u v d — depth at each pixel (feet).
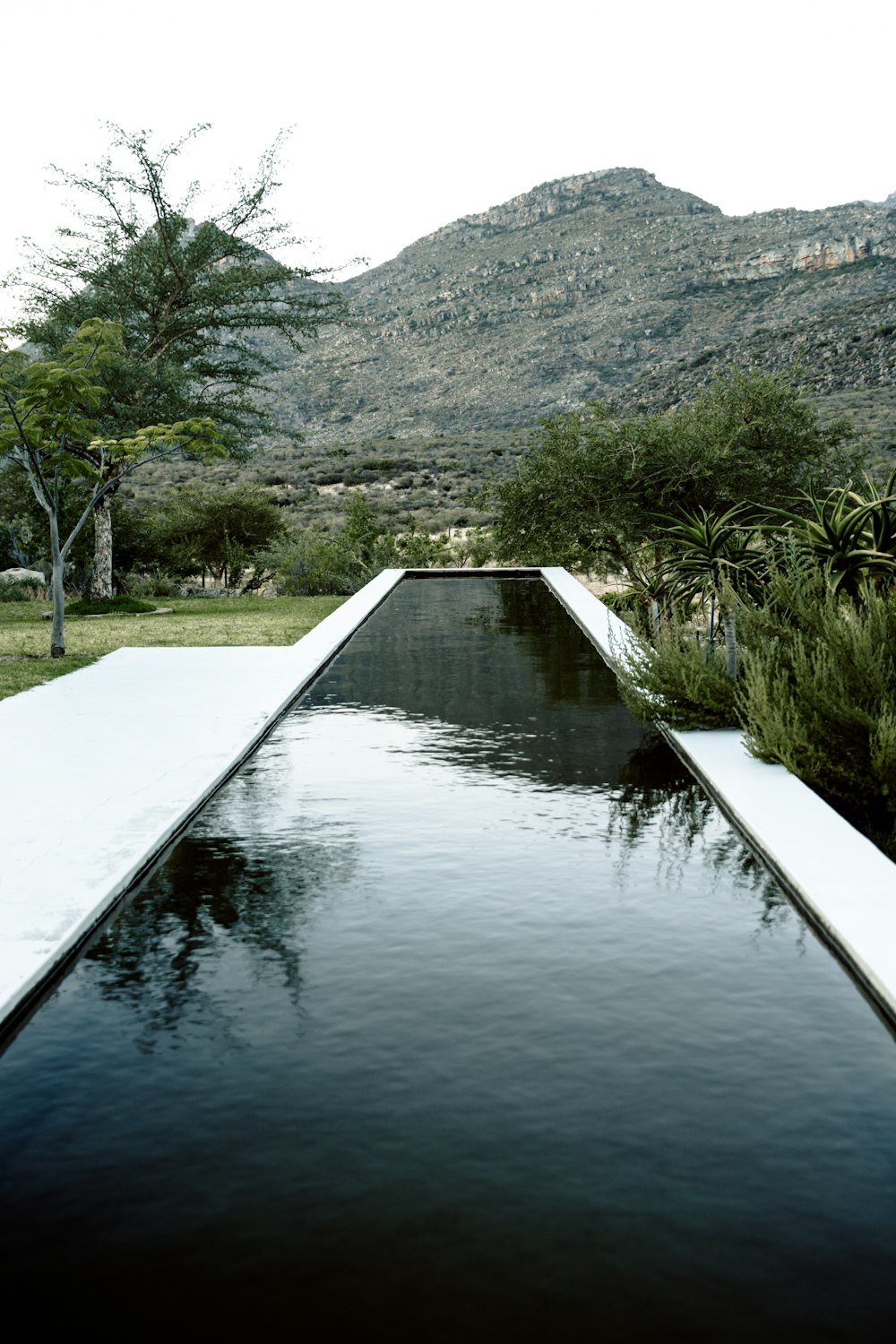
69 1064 9.14
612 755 20.06
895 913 11.86
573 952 11.37
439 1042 9.43
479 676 28.60
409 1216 7.08
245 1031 9.68
